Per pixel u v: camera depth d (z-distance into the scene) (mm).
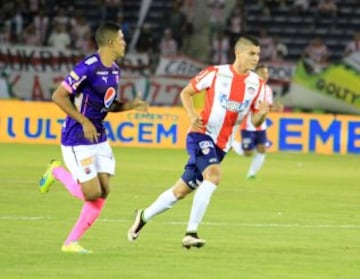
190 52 70500
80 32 69312
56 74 67188
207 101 22547
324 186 40031
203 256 21469
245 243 23703
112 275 18797
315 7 74250
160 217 28391
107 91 21391
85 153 21406
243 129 42031
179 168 45656
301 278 18953
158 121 59094
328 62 68500
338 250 22875
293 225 27422
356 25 73500
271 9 74375
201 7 71875
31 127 58875
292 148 59188
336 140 59094
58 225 25922
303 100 66312
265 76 39844
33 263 19969
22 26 70875
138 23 73688
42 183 24109
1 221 26406
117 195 34094
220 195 35156
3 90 66375
